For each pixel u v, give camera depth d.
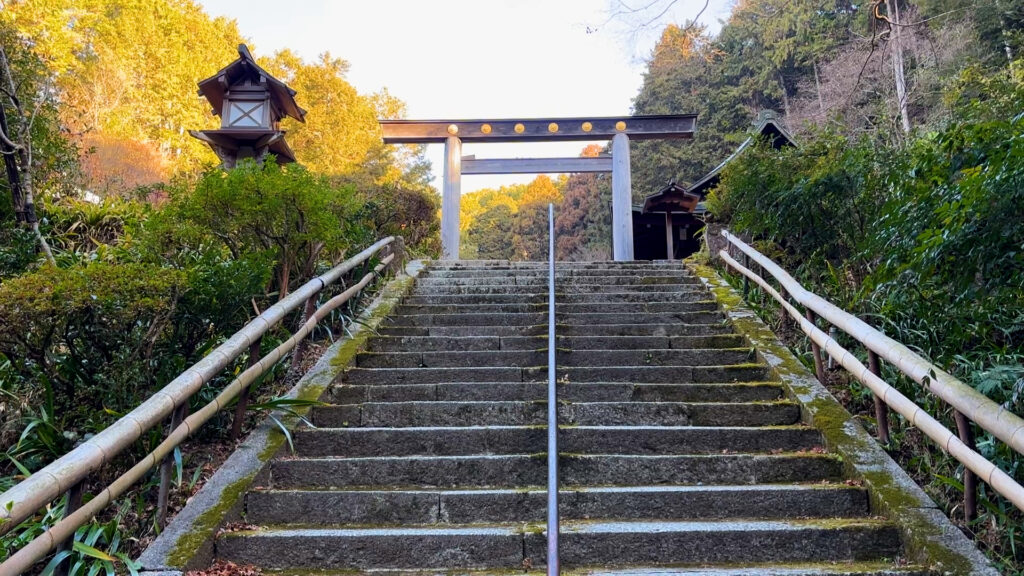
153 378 3.40
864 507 2.79
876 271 3.13
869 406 3.68
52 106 6.36
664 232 13.33
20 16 13.18
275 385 4.10
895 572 2.31
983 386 2.90
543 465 3.08
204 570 2.44
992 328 3.56
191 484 2.90
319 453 3.32
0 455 2.92
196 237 4.32
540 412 3.64
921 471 3.01
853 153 4.84
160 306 3.16
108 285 3.03
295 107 7.54
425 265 7.10
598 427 3.34
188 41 20.41
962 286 2.53
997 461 2.70
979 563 2.28
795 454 3.13
